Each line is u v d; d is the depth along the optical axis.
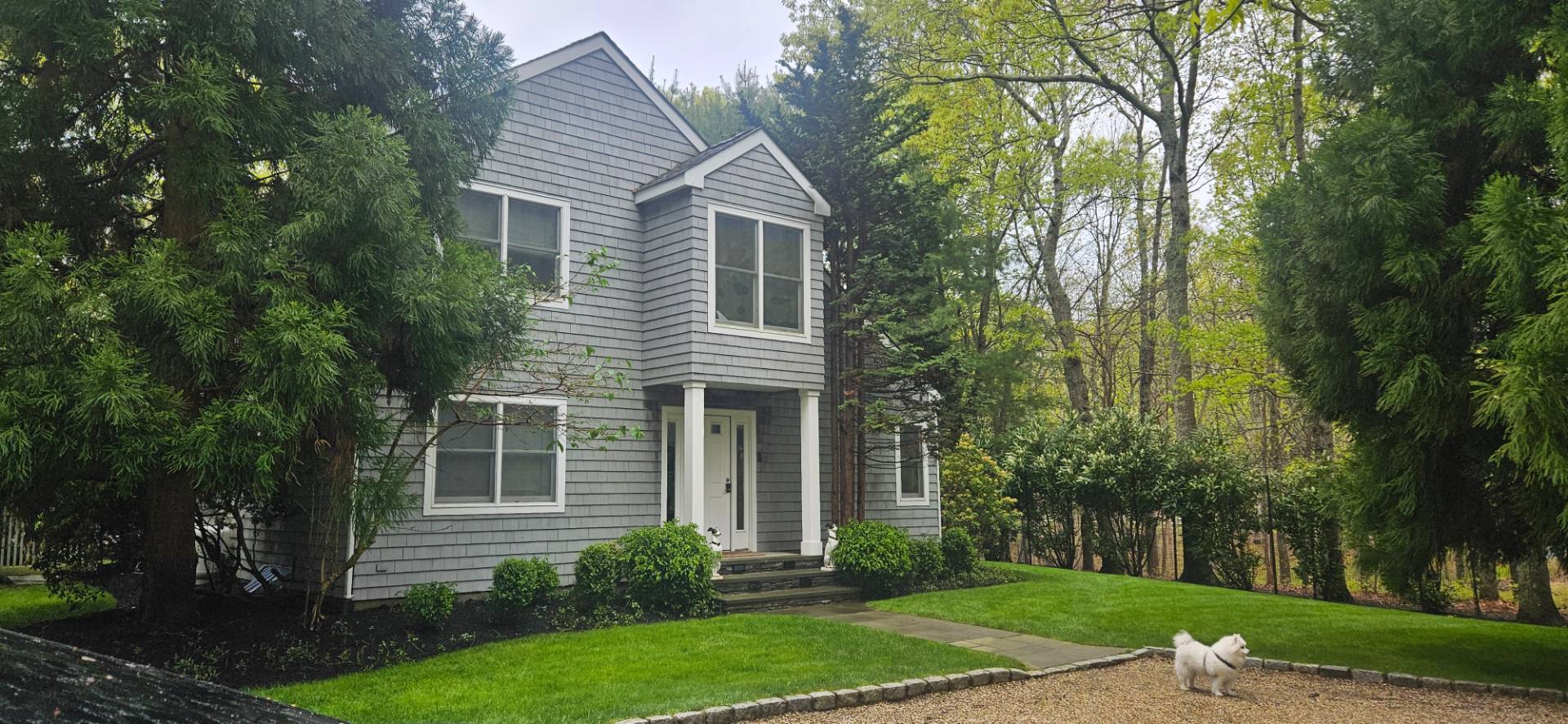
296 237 7.57
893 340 15.04
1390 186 7.93
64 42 7.15
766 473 14.74
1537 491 7.74
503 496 11.99
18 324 6.50
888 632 10.27
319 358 7.19
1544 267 6.73
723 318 13.23
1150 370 25.72
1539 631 11.04
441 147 9.33
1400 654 9.73
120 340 6.93
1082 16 18.95
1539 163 8.10
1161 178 26.20
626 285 13.38
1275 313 9.65
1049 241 25.52
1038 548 20.27
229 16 7.57
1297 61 17.84
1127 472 17.94
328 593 10.87
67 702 1.09
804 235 14.21
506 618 10.48
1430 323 8.02
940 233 16.36
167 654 8.36
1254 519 16.94
